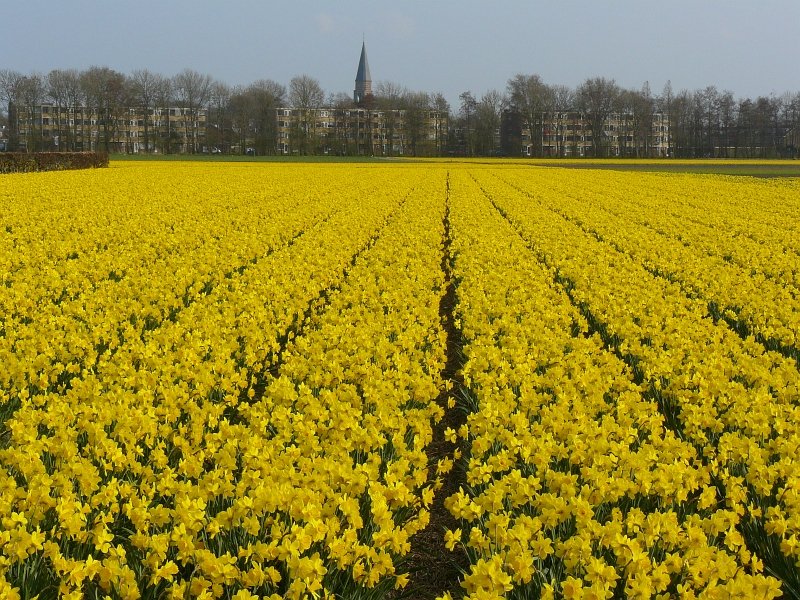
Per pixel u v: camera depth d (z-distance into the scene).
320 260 18.00
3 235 22.06
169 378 8.85
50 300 13.83
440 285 16.95
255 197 36.19
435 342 11.88
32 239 21.91
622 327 12.29
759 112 144.88
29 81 129.12
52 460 7.12
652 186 49.09
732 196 40.94
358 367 9.52
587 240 23.36
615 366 10.31
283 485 5.80
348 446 7.10
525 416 8.40
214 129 143.12
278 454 6.85
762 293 15.27
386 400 8.36
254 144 139.50
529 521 5.54
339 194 38.81
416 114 142.88
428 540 7.26
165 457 6.72
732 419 8.25
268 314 12.61
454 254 21.98
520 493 6.09
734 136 146.88
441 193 41.97
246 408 8.38
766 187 47.69
